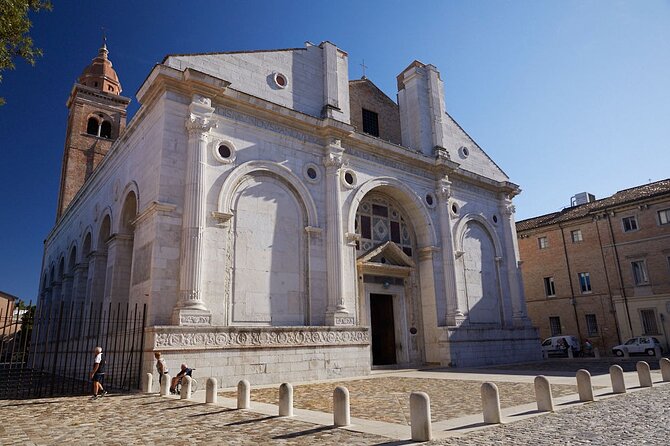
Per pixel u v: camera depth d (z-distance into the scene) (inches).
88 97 1696.6
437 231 1078.4
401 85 1200.2
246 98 773.9
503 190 1285.7
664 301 1352.1
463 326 1029.2
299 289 787.4
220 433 324.2
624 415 362.6
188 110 719.1
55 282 1363.2
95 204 1082.1
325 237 844.6
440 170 1104.2
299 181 828.0
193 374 613.3
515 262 1245.1
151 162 727.7
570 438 287.9
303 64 912.9
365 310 940.0
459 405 445.7
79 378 887.7
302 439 300.5
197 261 656.4
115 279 832.3
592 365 934.4
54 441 309.3
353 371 788.6
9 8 493.0
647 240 1411.2
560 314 1589.6
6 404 490.3
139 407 458.3
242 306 709.9
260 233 760.3
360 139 940.0
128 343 685.9
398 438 297.0
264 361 683.4
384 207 1041.5
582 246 1563.7
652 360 1055.0
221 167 734.5
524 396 488.4
